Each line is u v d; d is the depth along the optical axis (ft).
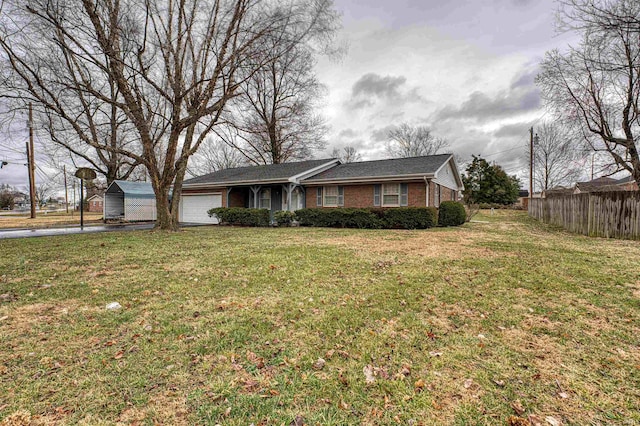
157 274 16.92
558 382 7.15
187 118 37.50
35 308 11.84
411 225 43.75
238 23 35.12
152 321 10.61
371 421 5.96
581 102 50.16
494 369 7.70
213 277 16.25
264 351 8.59
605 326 10.20
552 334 9.63
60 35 30.83
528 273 16.78
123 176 74.74
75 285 14.85
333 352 8.51
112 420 5.94
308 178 54.08
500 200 122.93
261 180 52.54
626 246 26.45
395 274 16.65
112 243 28.50
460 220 53.06
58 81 31.04
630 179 83.51
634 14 32.37
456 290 13.88
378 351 8.57
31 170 74.79
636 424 5.83
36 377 7.30
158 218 40.78
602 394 6.72
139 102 36.40
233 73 35.76
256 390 6.89
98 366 7.79
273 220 53.47
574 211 39.86
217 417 6.03
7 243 28.43
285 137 81.56
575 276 16.15
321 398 6.63
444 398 6.63
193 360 8.12
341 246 26.25
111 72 33.50
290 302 12.42
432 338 9.32
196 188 63.72
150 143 38.24
